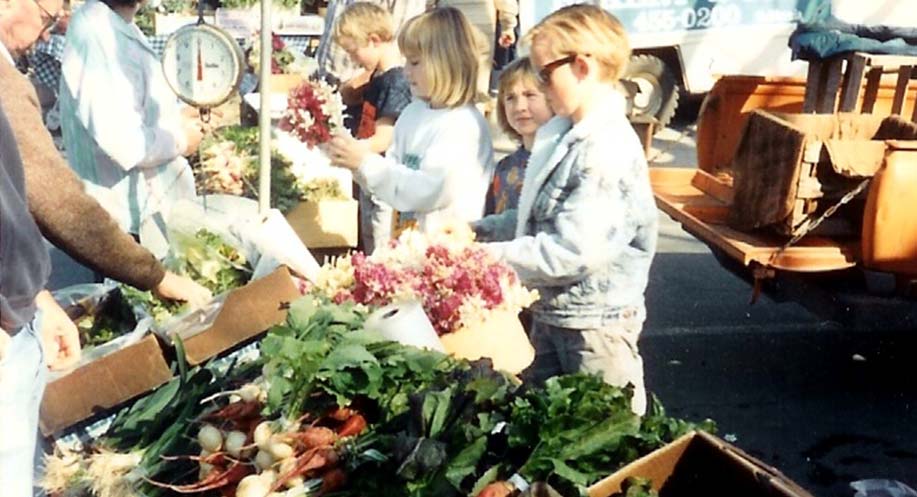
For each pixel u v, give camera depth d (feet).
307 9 30.89
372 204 16.06
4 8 10.11
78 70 12.73
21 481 7.71
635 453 6.53
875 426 15.72
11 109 8.10
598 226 9.48
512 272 9.10
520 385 7.20
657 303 20.76
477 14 31.35
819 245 15.01
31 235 7.39
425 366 7.45
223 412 7.54
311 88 12.01
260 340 8.70
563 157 9.72
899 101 18.94
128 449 7.95
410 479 6.55
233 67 12.91
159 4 27.07
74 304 10.04
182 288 9.70
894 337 18.85
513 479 6.32
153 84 13.38
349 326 8.07
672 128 34.09
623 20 29.35
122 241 9.05
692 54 29.89
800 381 17.19
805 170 14.67
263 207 12.38
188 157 15.87
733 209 16.21
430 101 12.29
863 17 19.45
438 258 8.91
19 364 7.56
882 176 14.07
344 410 7.30
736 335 19.11
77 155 13.19
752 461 6.21
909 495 11.03
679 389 16.84
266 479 6.97
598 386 6.97
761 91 19.98
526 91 11.72
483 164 12.09
